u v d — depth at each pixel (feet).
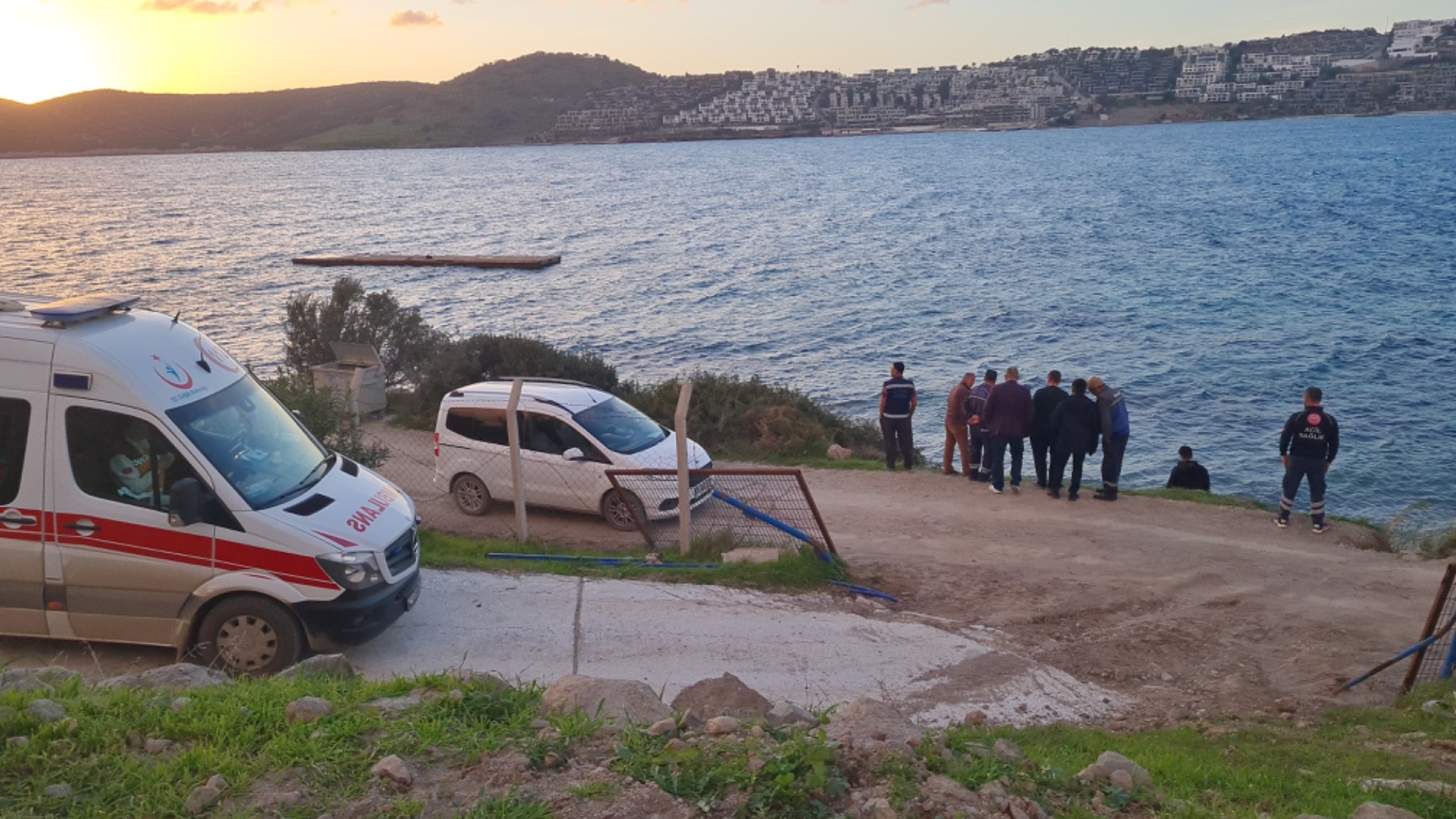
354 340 78.18
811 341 120.78
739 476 45.37
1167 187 348.18
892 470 56.34
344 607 25.22
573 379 69.51
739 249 218.59
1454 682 28.07
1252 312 127.75
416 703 18.28
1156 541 42.98
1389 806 16.37
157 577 24.95
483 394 45.70
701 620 31.65
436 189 505.25
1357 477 70.03
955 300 144.97
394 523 27.58
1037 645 31.81
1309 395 44.52
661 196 410.11
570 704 18.49
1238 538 43.57
